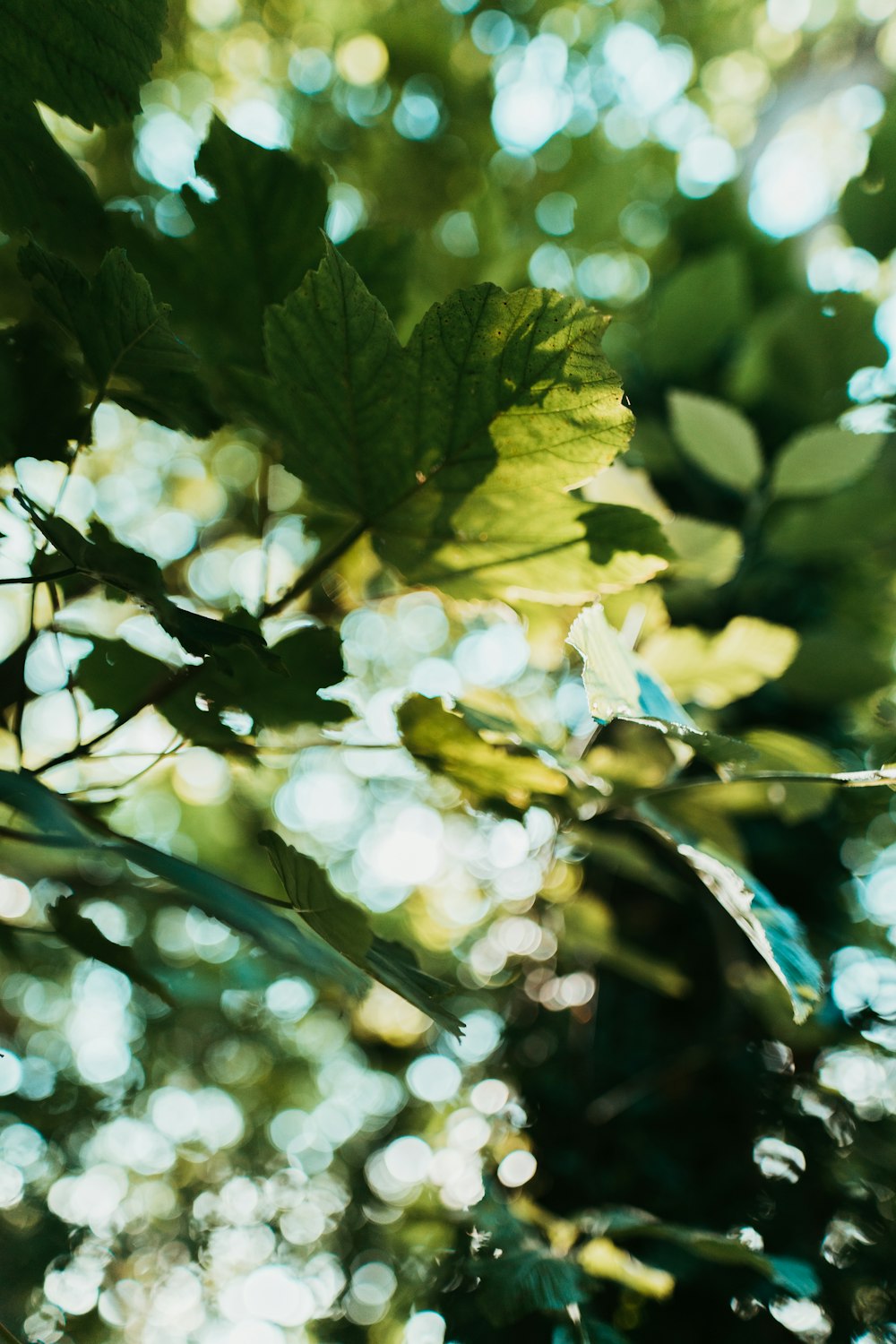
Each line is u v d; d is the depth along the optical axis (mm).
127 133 1027
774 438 989
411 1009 1139
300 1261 1186
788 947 606
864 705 907
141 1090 1408
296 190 719
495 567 690
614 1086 897
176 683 694
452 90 1292
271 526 824
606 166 1161
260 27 1365
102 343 666
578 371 610
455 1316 807
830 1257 830
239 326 730
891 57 1340
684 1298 816
